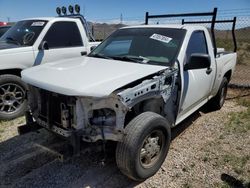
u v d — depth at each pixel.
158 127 3.37
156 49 4.19
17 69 5.58
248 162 3.96
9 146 4.30
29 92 3.68
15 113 5.43
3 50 5.38
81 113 3.08
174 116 4.02
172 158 4.02
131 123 3.18
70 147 3.14
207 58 3.90
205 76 4.79
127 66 3.72
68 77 3.30
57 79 3.27
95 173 3.62
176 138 4.69
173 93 3.85
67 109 3.14
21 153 4.09
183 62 4.05
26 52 5.62
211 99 6.05
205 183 3.47
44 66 3.89
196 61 3.98
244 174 3.67
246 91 8.14
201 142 4.56
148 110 3.55
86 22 7.64
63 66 3.78
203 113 6.04
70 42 6.41
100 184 3.40
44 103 3.43
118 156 3.17
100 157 3.90
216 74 5.36
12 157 3.98
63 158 3.13
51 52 6.00
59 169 3.70
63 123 3.15
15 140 4.50
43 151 4.14
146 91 3.27
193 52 4.46
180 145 4.43
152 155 3.47
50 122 3.34
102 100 3.05
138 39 4.45
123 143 3.11
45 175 3.56
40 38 5.89
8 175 3.55
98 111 3.14
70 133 3.07
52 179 3.48
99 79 3.19
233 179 3.55
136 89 3.14
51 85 3.17
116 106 3.01
